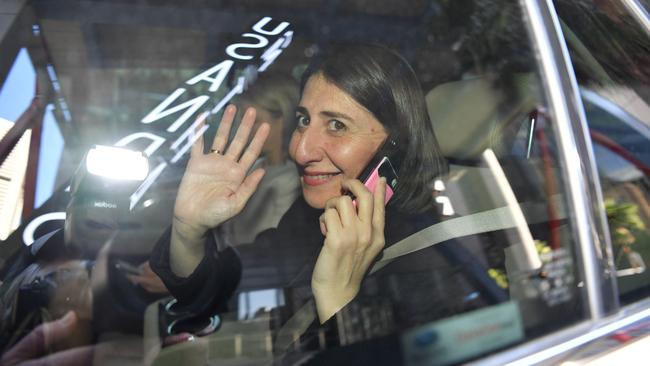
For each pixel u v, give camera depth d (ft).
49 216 3.98
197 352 3.69
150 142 4.05
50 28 4.24
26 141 4.06
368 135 4.20
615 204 4.56
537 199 4.38
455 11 4.53
